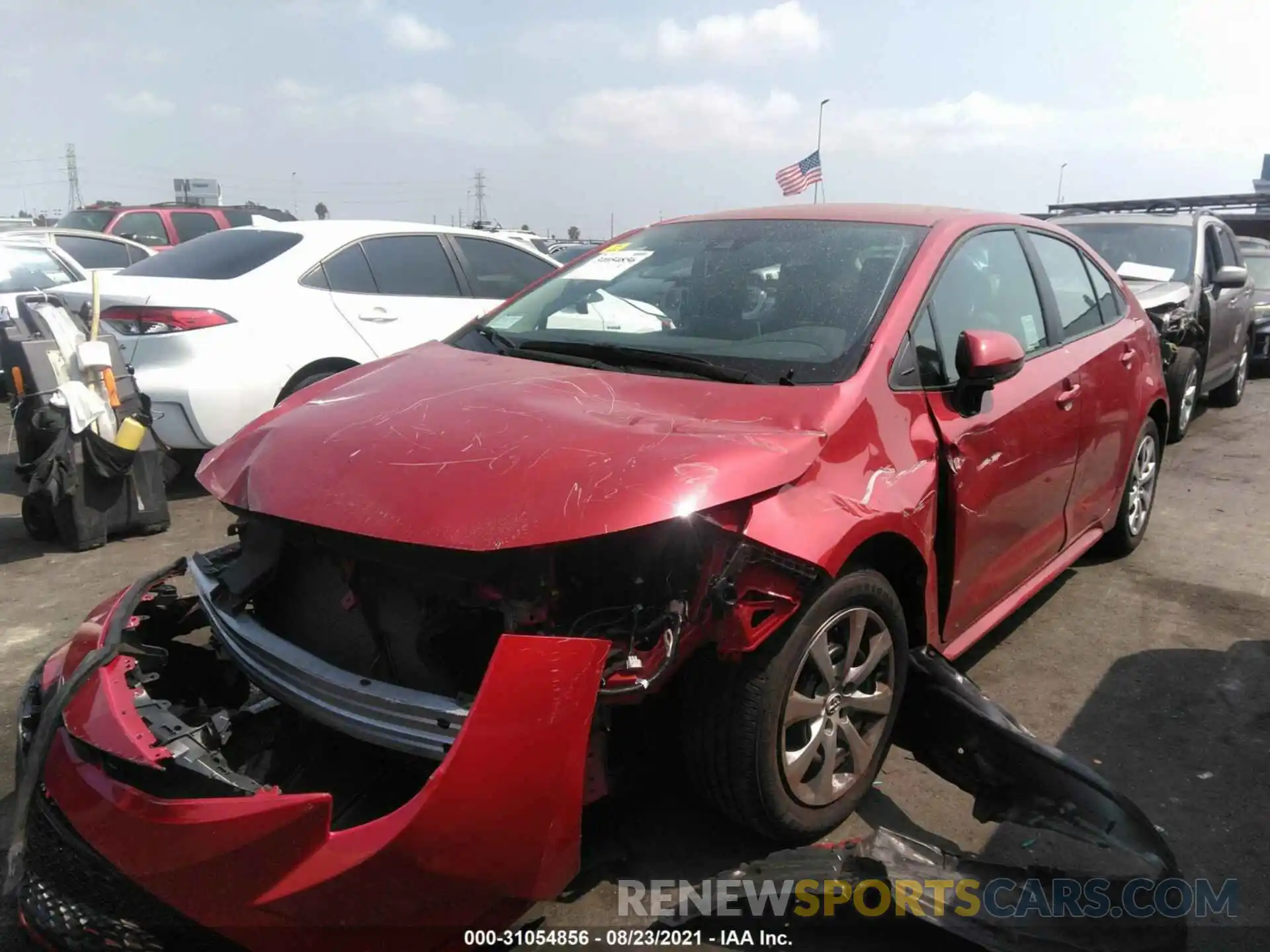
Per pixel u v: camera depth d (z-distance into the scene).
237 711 2.73
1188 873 2.79
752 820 2.63
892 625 2.90
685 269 3.69
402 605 2.50
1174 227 8.90
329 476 2.53
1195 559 5.38
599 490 2.30
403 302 6.95
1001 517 3.46
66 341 5.45
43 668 2.73
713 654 2.51
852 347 3.02
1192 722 3.63
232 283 6.25
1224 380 9.63
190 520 6.11
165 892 2.07
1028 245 4.11
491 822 2.05
